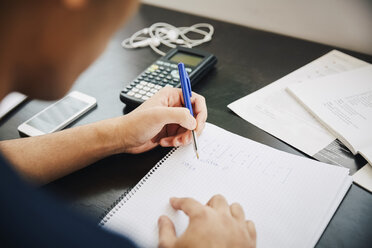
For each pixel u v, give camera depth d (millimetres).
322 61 719
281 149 515
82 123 582
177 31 851
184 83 539
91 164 501
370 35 735
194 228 343
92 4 279
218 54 769
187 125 487
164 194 438
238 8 871
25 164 461
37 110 615
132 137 491
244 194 431
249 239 344
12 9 258
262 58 748
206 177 459
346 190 436
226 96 637
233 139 523
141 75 663
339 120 544
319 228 388
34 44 288
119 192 457
